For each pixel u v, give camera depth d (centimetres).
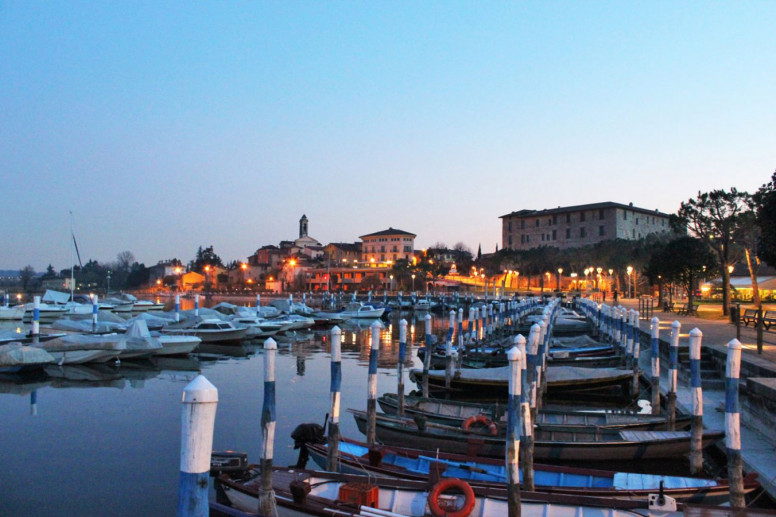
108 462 1777
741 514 987
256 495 1205
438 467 1230
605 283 11338
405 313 10394
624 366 3158
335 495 1246
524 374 1323
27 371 3431
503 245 15562
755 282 4797
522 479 1284
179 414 2408
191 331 4894
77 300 8681
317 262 17050
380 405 2242
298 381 3228
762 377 1859
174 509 1420
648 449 1639
